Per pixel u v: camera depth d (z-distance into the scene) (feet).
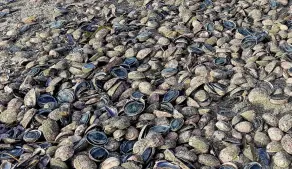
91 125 6.06
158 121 6.10
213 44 7.84
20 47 8.61
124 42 8.08
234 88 6.55
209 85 6.60
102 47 8.00
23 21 9.50
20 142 6.15
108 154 5.72
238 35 7.94
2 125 6.51
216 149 5.64
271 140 5.65
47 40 8.68
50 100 6.83
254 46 7.49
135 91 6.81
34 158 5.62
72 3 10.17
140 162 5.42
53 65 7.57
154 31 8.42
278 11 8.65
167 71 7.13
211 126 5.94
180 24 8.42
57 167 5.50
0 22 9.67
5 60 8.21
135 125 6.08
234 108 6.30
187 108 6.27
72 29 8.83
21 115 6.61
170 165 5.33
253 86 6.54
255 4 8.95
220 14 8.73
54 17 9.56
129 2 9.90
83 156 5.62
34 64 7.79
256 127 5.84
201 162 5.44
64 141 5.88
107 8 9.58
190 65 7.22
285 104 6.19
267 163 5.42
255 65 7.01
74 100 6.79
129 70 7.39
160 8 9.27
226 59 7.27
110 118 6.17
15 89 7.13
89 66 7.41
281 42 7.53
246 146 5.64
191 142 5.64
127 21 8.91
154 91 6.67
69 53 8.05
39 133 6.16
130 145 5.81
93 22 9.00
